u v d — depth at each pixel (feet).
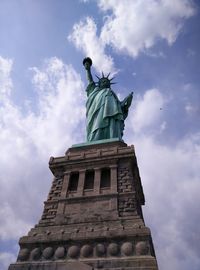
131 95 220.64
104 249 96.43
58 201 124.67
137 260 88.58
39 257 99.60
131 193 118.32
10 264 98.02
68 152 158.71
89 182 135.13
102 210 113.91
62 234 104.99
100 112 185.47
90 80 240.32
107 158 138.72
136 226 101.09
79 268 90.12
